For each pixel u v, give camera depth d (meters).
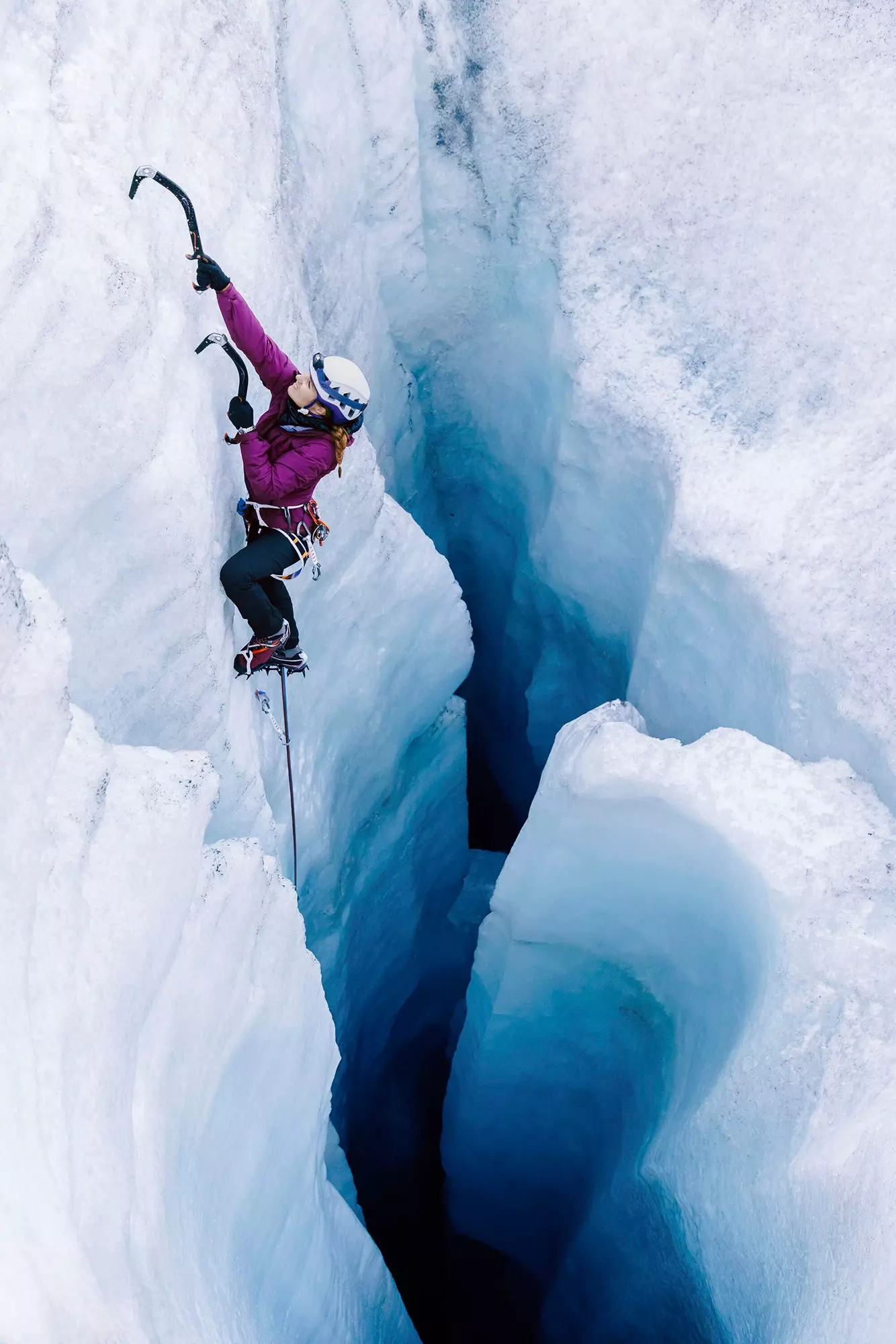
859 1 4.23
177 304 2.72
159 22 2.86
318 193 4.12
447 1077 6.66
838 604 3.73
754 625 3.92
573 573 5.22
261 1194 2.79
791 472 4.02
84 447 2.34
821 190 4.20
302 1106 3.07
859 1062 2.91
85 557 2.49
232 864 2.57
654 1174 3.63
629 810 3.59
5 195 2.16
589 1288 4.71
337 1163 4.19
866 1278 2.55
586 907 4.00
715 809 3.38
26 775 1.80
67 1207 1.67
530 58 4.45
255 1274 2.74
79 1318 1.58
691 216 4.42
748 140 4.33
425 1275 6.22
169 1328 1.89
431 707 4.98
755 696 3.99
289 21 3.81
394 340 5.20
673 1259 3.66
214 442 2.88
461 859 6.07
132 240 2.49
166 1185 2.10
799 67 4.26
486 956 4.44
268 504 2.83
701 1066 3.61
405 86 4.38
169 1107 2.19
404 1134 6.25
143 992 2.11
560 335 4.61
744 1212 3.07
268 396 3.28
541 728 6.11
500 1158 5.19
